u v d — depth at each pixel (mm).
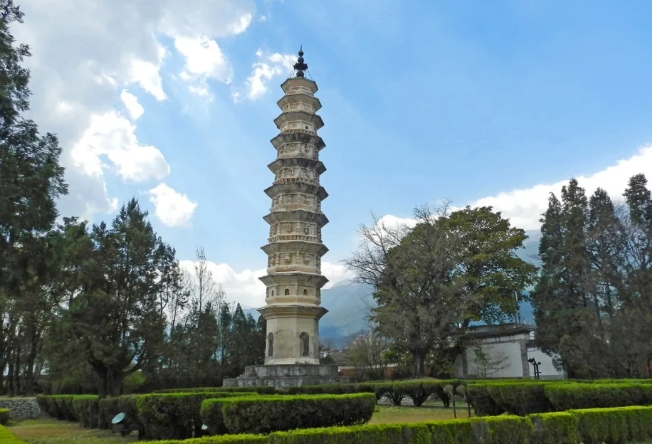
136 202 50375
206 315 65562
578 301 53406
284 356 50062
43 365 61531
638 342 37938
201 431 21859
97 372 45438
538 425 17062
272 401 18109
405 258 48625
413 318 46812
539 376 62000
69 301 49750
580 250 51750
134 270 47000
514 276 62219
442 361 56312
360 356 74438
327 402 18906
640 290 41656
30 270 28672
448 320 47125
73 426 33219
